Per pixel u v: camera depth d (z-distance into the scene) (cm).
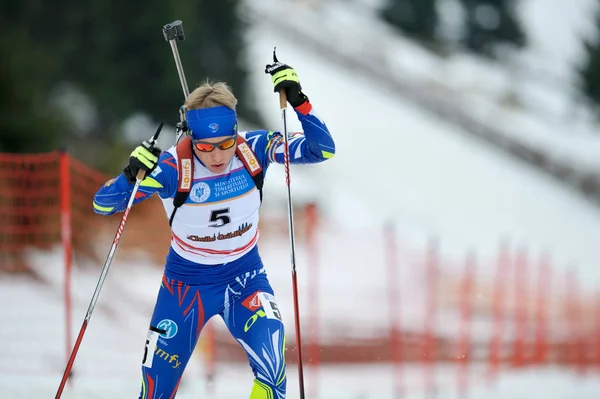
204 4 8156
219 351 3244
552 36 17612
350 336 3616
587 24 17812
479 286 4912
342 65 13125
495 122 11856
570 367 3347
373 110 11588
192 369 2928
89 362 2759
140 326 3434
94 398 2080
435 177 9944
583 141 11900
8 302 3362
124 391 2186
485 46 15888
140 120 7612
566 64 16125
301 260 5069
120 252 4175
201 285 1305
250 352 1278
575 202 10094
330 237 6081
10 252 3669
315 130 1295
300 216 5512
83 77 7056
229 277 1312
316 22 14638
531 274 5712
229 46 8475
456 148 10881
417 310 4288
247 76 8812
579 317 4438
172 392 1322
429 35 15612
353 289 4656
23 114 4947
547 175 10819
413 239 7819
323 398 2372
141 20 7062
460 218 8938
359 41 14025
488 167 10525
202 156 1221
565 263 7775
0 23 6500
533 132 11756
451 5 16612
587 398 2550
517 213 9369
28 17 6688
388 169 9894
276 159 1320
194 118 1198
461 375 3012
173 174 1241
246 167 1273
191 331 1310
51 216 3819
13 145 4872
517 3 17488
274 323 1282
